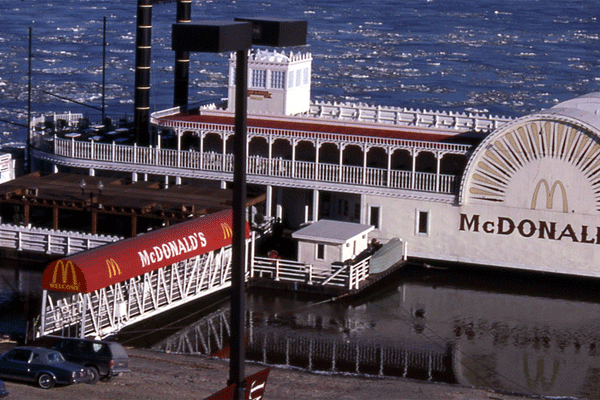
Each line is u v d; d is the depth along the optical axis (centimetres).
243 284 6066
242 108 5950
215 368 10700
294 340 12094
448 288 14188
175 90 19412
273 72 16538
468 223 14675
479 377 11162
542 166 14200
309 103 17250
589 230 14138
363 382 10575
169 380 10038
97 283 11000
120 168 16325
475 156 14462
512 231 14488
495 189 14475
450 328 12712
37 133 17500
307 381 10469
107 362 9706
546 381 11125
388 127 16000
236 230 6019
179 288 12562
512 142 14300
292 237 14212
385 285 14262
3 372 9475
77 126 18862
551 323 13000
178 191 15388
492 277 14638
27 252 14650
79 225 15950
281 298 13612
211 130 15925
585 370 11494
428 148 14838
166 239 12169
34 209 16575
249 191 16100
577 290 14188
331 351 11744
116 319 11706
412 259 15112
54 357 9512
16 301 13050
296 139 15438
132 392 9500
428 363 11500
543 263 14412
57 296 13012
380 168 15312
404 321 12938
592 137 13900
